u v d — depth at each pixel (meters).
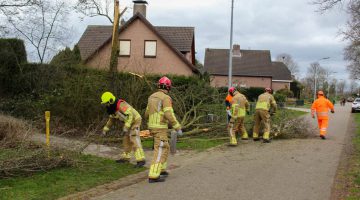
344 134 16.12
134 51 30.52
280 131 14.03
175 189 7.07
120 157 9.56
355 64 38.25
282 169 8.80
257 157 10.38
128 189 7.06
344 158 10.20
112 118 8.84
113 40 15.12
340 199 6.43
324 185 7.36
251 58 62.41
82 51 32.44
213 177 8.02
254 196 6.62
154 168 7.57
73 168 8.32
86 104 13.77
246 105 13.48
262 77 60.28
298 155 10.65
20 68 18.66
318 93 14.46
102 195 6.66
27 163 7.76
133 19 30.33
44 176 7.54
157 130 7.71
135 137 8.72
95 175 7.91
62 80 15.59
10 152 7.87
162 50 30.19
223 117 14.76
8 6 19.14
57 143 8.64
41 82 17.91
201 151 11.39
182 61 29.92
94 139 10.34
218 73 60.81
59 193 6.58
